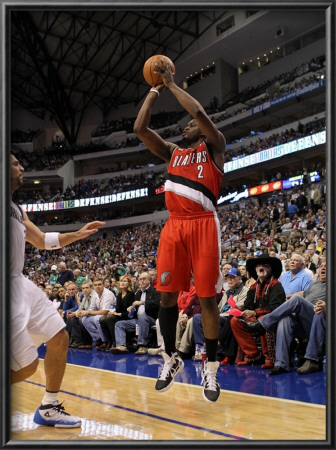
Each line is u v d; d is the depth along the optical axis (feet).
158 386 9.64
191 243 9.31
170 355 9.86
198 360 17.34
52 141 104.99
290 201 49.44
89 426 8.16
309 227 39.91
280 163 66.23
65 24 85.25
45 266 71.46
